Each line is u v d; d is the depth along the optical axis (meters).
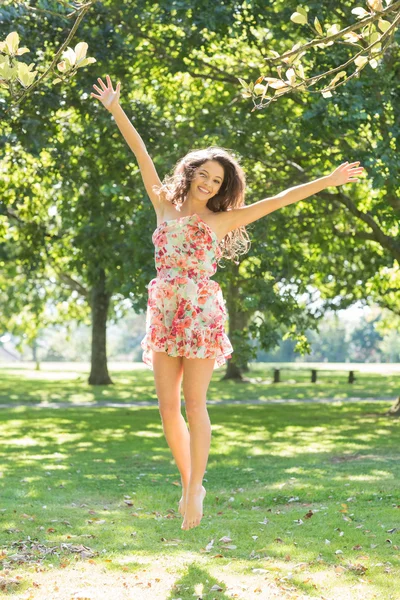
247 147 15.61
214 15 13.01
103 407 22.53
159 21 14.07
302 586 5.15
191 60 15.73
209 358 4.43
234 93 16.95
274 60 5.39
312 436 14.68
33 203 20.22
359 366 71.38
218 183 4.46
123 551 6.11
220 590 5.05
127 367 65.12
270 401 24.97
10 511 7.59
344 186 17.73
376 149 12.96
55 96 14.11
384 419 18.08
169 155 15.21
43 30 13.95
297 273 17.59
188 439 4.62
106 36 14.48
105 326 34.19
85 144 16.14
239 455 12.04
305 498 8.45
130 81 16.52
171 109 17.62
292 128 15.46
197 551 6.16
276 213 16.31
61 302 39.19
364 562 5.80
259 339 15.36
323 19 12.96
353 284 21.84
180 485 9.45
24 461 11.49
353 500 8.23
